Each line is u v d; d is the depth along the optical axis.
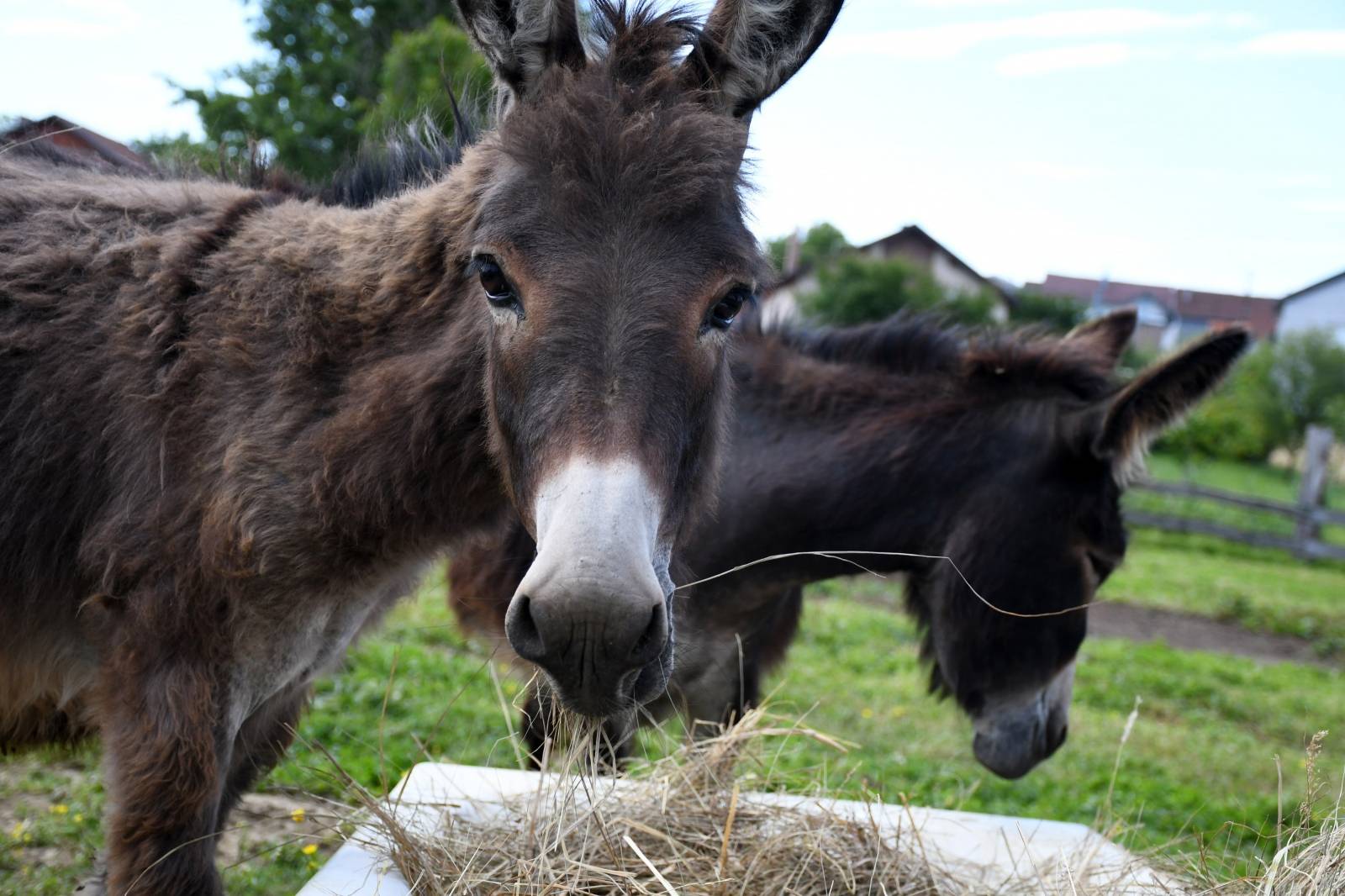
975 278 35.97
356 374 2.32
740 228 2.06
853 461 3.55
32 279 2.40
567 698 1.82
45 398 2.35
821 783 3.88
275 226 2.50
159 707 2.21
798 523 3.57
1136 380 3.27
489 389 2.12
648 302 1.88
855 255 24.12
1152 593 12.07
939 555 3.62
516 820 2.88
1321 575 14.77
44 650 2.48
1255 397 28.20
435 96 3.29
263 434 2.27
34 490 2.36
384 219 2.46
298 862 3.63
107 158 3.34
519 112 2.07
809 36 2.21
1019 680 3.62
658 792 2.91
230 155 3.10
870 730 5.95
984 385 3.62
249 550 2.23
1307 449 16.83
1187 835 4.67
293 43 15.49
